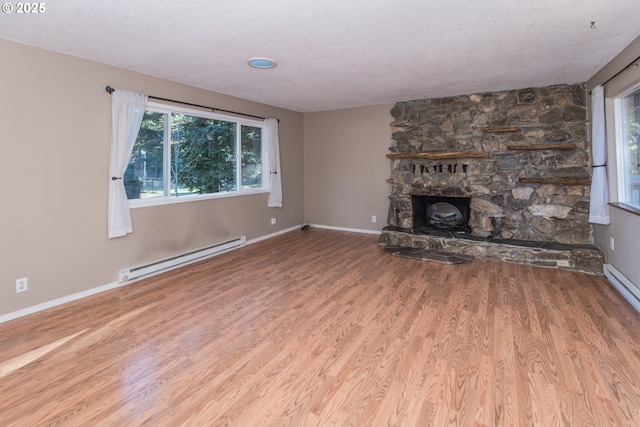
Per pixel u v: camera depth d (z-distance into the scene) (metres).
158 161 4.14
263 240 5.76
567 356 2.19
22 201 2.89
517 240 4.62
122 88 3.61
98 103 3.39
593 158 3.81
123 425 1.64
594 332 2.49
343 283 3.65
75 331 2.61
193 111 4.46
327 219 6.73
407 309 2.96
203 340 2.46
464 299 3.16
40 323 2.75
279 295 3.32
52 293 3.11
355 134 6.24
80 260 3.32
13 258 2.85
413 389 1.89
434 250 4.88
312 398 1.83
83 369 2.10
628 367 2.05
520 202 4.70
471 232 5.05
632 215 3.09
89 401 1.81
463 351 2.27
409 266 4.25
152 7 2.26
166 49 3.05
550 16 2.45
